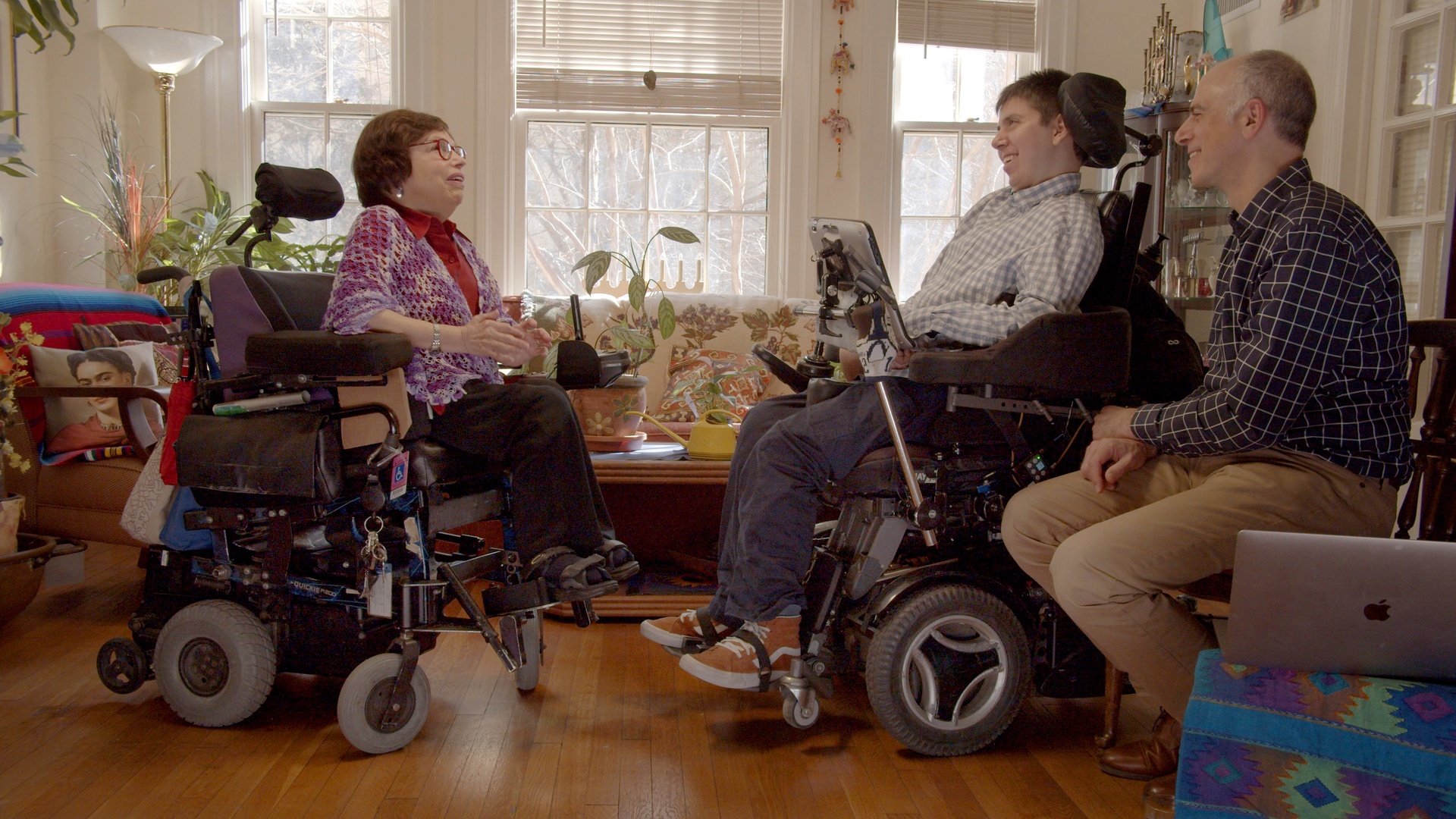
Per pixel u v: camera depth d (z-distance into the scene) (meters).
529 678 2.12
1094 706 2.20
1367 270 1.58
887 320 1.81
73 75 3.67
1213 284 3.51
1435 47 2.97
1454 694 1.23
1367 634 1.25
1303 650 1.28
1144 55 4.02
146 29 3.44
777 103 4.04
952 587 1.86
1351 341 1.59
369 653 1.92
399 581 1.86
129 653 2.00
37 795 1.64
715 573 2.83
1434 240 2.95
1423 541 1.23
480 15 3.90
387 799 1.65
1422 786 1.19
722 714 2.06
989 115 4.16
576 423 2.04
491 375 2.14
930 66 4.12
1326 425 1.63
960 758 1.89
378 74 4.01
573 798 1.67
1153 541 1.59
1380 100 3.17
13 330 2.70
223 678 1.89
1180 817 1.32
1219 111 1.71
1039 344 1.79
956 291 2.07
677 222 4.09
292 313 2.02
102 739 1.87
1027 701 2.22
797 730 1.99
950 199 4.13
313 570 1.98
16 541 2.43
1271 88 1.66
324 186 2.00
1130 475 1.81
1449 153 2.90
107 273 3.75
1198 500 1.62
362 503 1.81
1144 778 1.80
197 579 1.97
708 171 4.09
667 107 4.00
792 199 4.02
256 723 1.97
